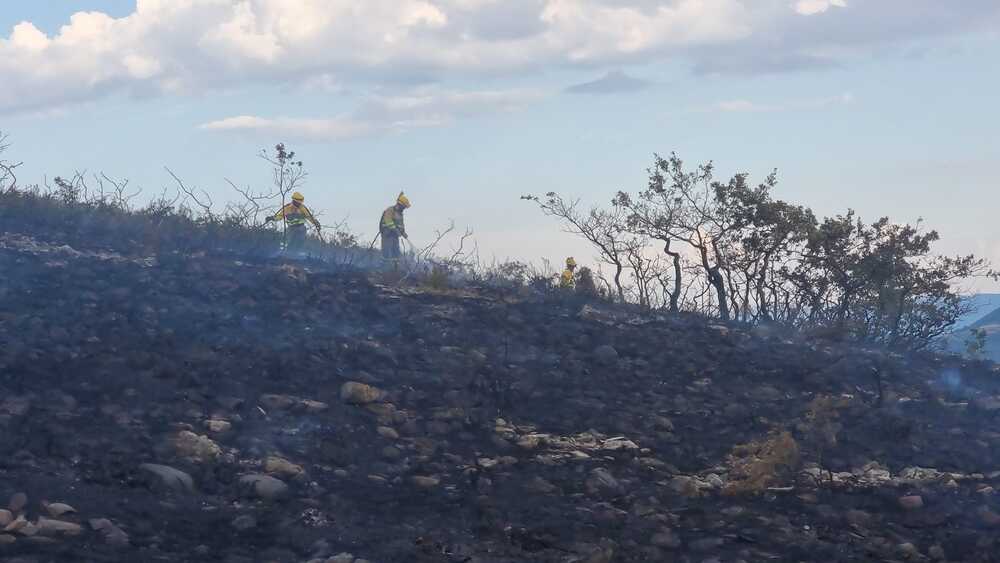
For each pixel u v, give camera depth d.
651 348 13.31
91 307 11.38
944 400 12.25
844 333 16.03
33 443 7.37
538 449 9.03
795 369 12.96
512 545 6.70
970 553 7.16
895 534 7.47
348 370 10.56
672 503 7.92
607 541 6.80
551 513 7.40
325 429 8.73
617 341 13.45
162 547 6.07
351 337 11.79
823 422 9.82
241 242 16.62
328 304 13.09
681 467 8.98
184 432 7.95
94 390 8.77
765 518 7.63
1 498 6.37
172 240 15.84
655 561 6.65
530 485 8.00
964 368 14.76
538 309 14.79
